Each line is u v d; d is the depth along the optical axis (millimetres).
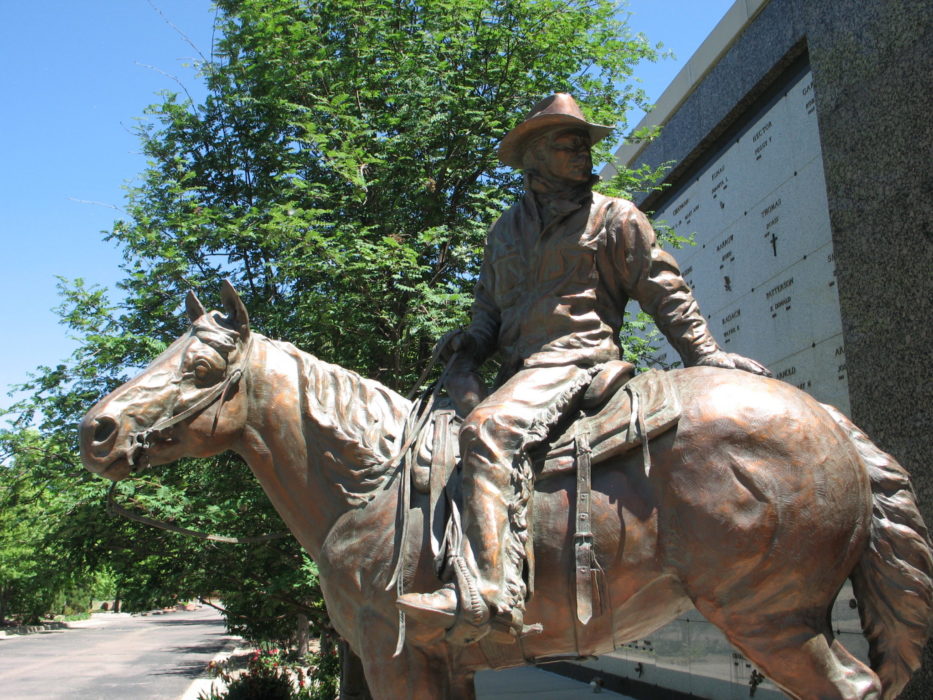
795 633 2438
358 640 2896
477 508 2602
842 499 2475
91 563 6758
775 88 7141
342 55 7094
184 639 29203
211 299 6598
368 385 3266
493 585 2490
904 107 4801
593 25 7184
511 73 6781
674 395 2672
